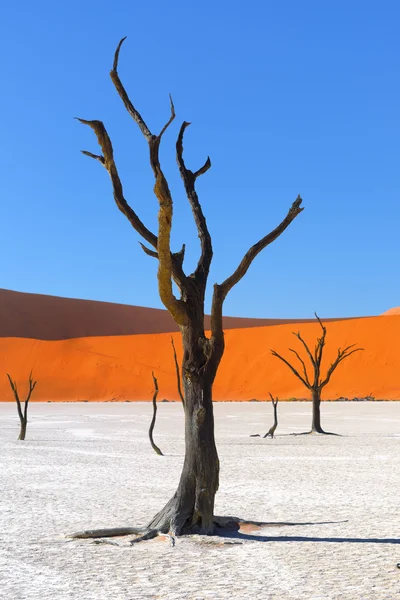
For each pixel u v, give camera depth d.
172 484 17.53
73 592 8.23
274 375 91.88
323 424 43.28
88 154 11.43
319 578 8.79
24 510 13.77
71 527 12.05
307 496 15.38
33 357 104.75
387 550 10.30
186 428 11.48
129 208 11.47
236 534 11.34
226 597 7.98
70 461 23.14
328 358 91.88
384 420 46.91
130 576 8.95
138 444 30.00
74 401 92.06
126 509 13.84
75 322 150.12
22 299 150.62
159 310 165.00
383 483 17.42
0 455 25.23
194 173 12.35
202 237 11.99
